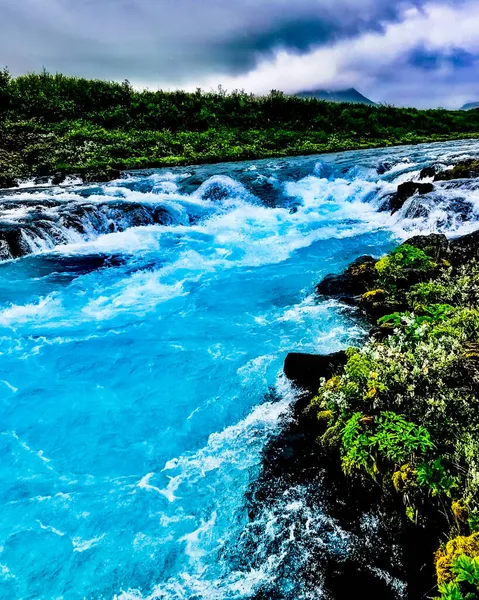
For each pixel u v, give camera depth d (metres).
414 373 4.93
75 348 7.54
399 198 15.74
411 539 3.79
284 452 4.98
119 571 3.76
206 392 6.21
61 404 6.07
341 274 10.02
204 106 38.62
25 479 4.79
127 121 34.41
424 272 9.03
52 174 24.48
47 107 33.84
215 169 25.03
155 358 7.16
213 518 4.23
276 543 3.94
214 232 15.11
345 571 3.66
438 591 3.28
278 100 40.44
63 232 13.71
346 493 4.38
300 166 24.80
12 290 10.05
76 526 4.20
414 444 4.10
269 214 17.48
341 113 40.81
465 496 3.59
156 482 4.69
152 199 18.30
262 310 8.82
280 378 6.37
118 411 5.90
